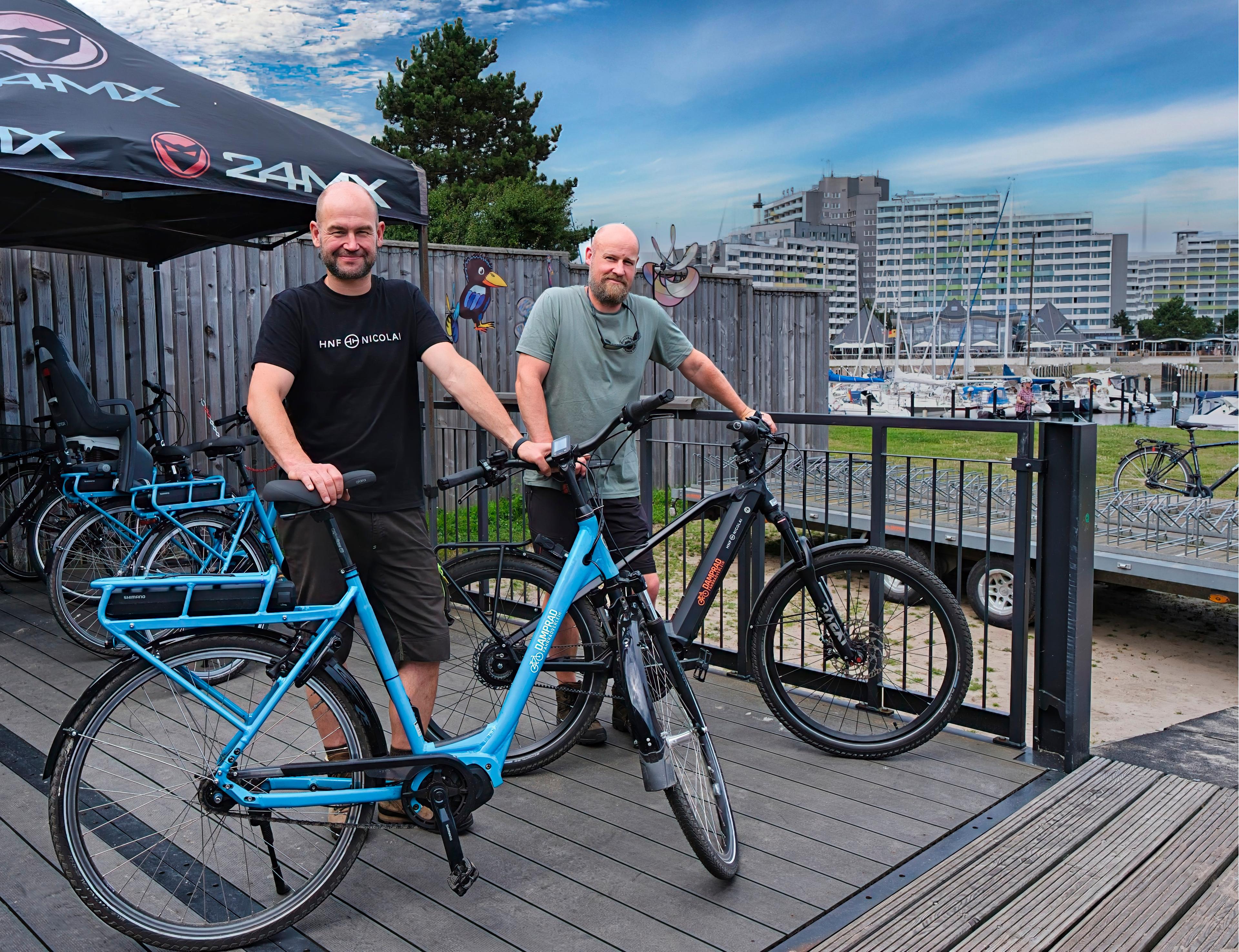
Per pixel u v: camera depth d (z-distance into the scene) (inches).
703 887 87.3
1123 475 340.5
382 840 94.7
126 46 146.3
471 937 78.7
